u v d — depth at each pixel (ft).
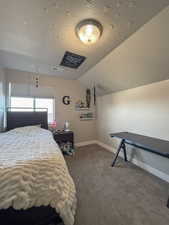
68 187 3.62
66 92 12.30
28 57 7.59
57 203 3.16
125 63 7.13
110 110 11.38
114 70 8.25
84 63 8.45
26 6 3.88
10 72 9.93
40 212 3.18
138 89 8.35
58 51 6.79
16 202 2.83
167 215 4.28
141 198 5.14
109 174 7.09
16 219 3.00
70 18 4.39
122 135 8.04
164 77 6.46
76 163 8.58
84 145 12.98
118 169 7.69
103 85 10.84
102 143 12.71
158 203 4.84
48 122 11.54
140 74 7.27
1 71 8.76
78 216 4.27
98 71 9.39
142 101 8.05
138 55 6.16
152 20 4.38
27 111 10.09
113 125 11.01
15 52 6.92
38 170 3.27
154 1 3.68
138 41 5.44
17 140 5.98
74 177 6.81
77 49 6.56
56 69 9.72
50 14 4.21
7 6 3.88
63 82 12.14
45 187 3.17
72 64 8.66
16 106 10.26
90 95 13.56
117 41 5.75
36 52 6.94
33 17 4.34
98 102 13.34
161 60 5.72
